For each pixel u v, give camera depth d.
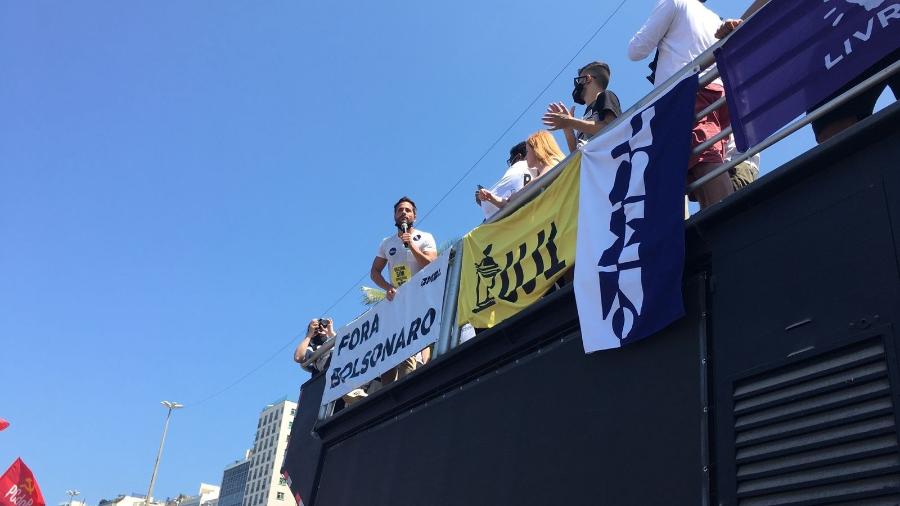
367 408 5.58
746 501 2.36
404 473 4.68
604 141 3.83
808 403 2.29
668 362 2.96
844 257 2.37
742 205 2.82
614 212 3.54
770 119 2.88
